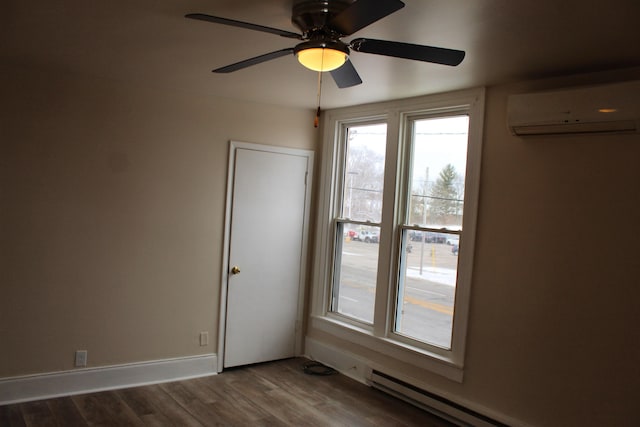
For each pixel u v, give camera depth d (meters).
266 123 4.42
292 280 4.67
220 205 4.23
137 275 3.87
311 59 2.02
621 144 2.64
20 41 2.79
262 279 4.48
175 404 3.56
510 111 2.96
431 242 3.68
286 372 4.34
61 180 3.55
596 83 2.79
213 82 3.62
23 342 3.46
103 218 3.71
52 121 3.50
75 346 3.64
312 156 4.71
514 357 3.08
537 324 2.97
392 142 3.92
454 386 3.42
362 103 4.16
